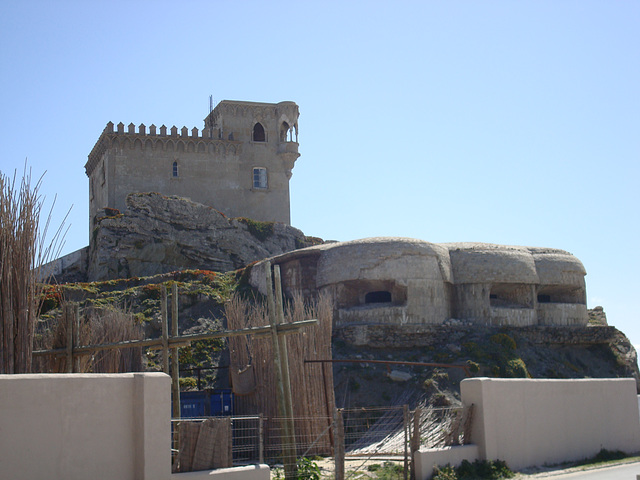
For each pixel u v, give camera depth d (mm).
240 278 52062
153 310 46906
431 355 42031
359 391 37688
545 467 25797
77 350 24031
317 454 28938
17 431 14688
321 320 31500
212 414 32031
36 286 20594
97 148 74625
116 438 16156
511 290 48281
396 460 25297
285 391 22641
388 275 44188
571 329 47250
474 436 24172
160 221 65750
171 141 73812
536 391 26469
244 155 77000
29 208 20234
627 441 30000
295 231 72188
